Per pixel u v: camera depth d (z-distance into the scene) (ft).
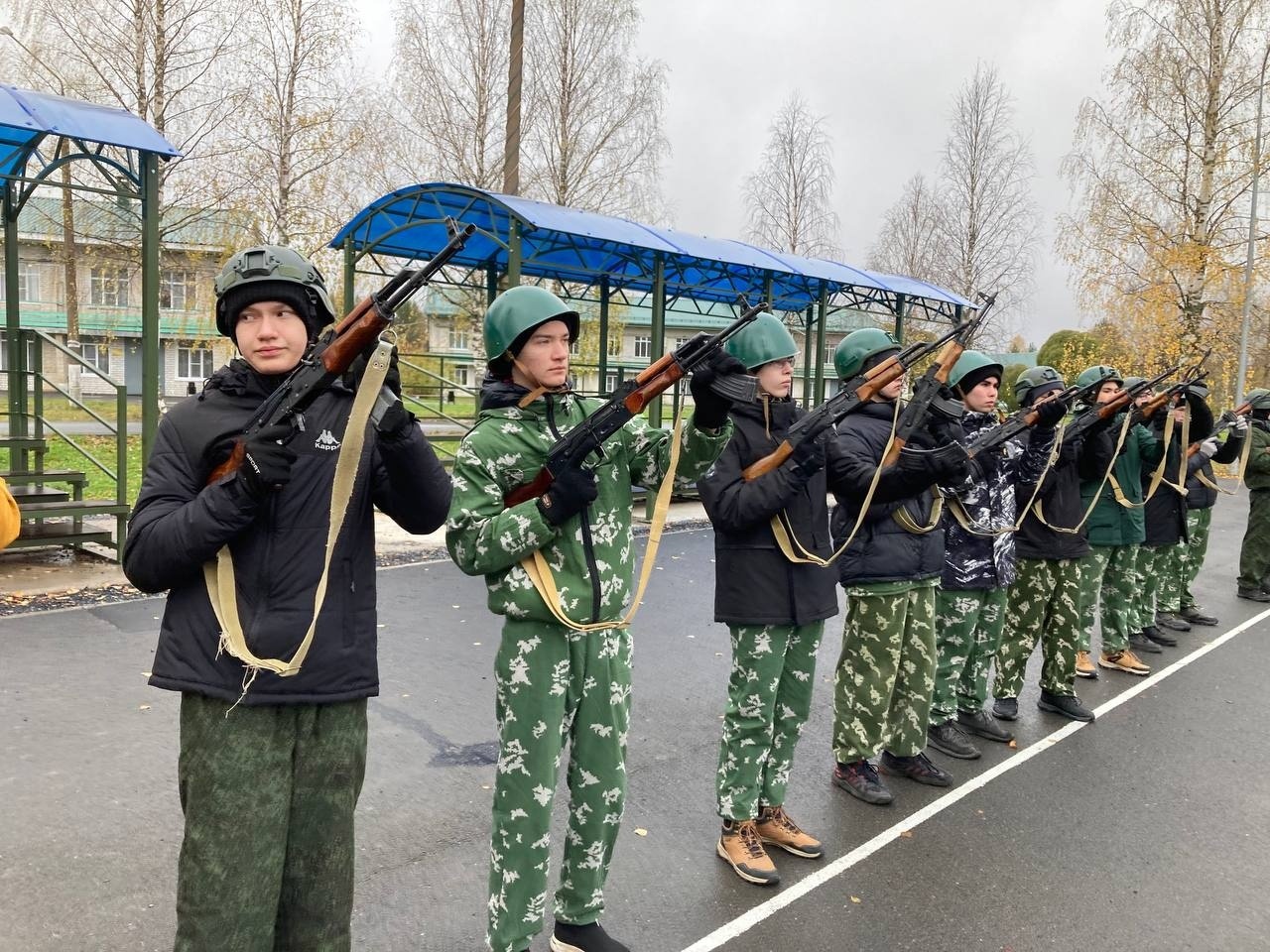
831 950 9.80
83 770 12.89
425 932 9.68
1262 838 12.78
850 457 12.53
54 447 53.83
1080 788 14.20
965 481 13.05
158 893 10.07
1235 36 69.82
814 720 16.76
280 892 6.73
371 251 38.88
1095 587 19.71
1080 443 16.90
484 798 12.74
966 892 11.06
